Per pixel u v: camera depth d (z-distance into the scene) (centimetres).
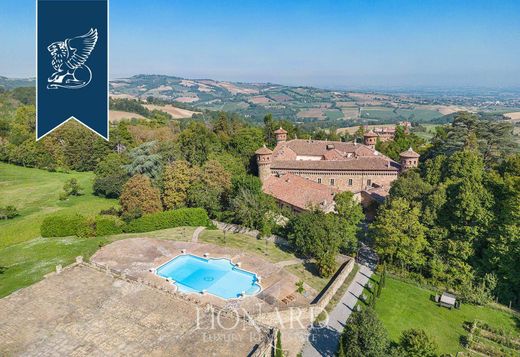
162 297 4047
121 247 5522
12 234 6044
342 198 5884
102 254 5291
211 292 4419
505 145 8512
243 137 10831
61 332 3441
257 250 5656
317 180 8562
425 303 4728
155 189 7038
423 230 5238
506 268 4800
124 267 4919
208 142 9781
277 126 12694
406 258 5212
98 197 8756
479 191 5203
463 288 4847
